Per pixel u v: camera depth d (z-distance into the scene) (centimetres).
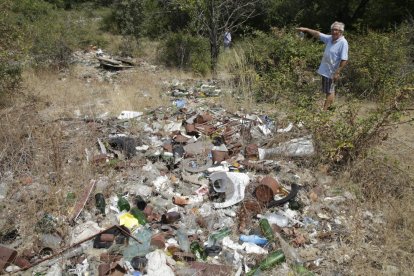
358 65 783
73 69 1146
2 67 691
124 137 496
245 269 292
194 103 717
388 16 1498
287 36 892
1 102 680
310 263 302
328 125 460
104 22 1834
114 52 1495
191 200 378
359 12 1697
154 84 911
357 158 434
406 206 369
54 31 1329
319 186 407
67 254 299
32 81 898
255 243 321
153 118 611
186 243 315
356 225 341
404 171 423
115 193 384
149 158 459
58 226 327
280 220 347
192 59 1238
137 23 1603
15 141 454
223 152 458
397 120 456
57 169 402
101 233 316
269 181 371
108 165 429
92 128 530
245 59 916
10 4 1037
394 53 806
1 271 278
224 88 806
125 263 289
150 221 343
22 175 403
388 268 297
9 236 318
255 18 1630
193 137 527
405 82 651
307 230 342
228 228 339
